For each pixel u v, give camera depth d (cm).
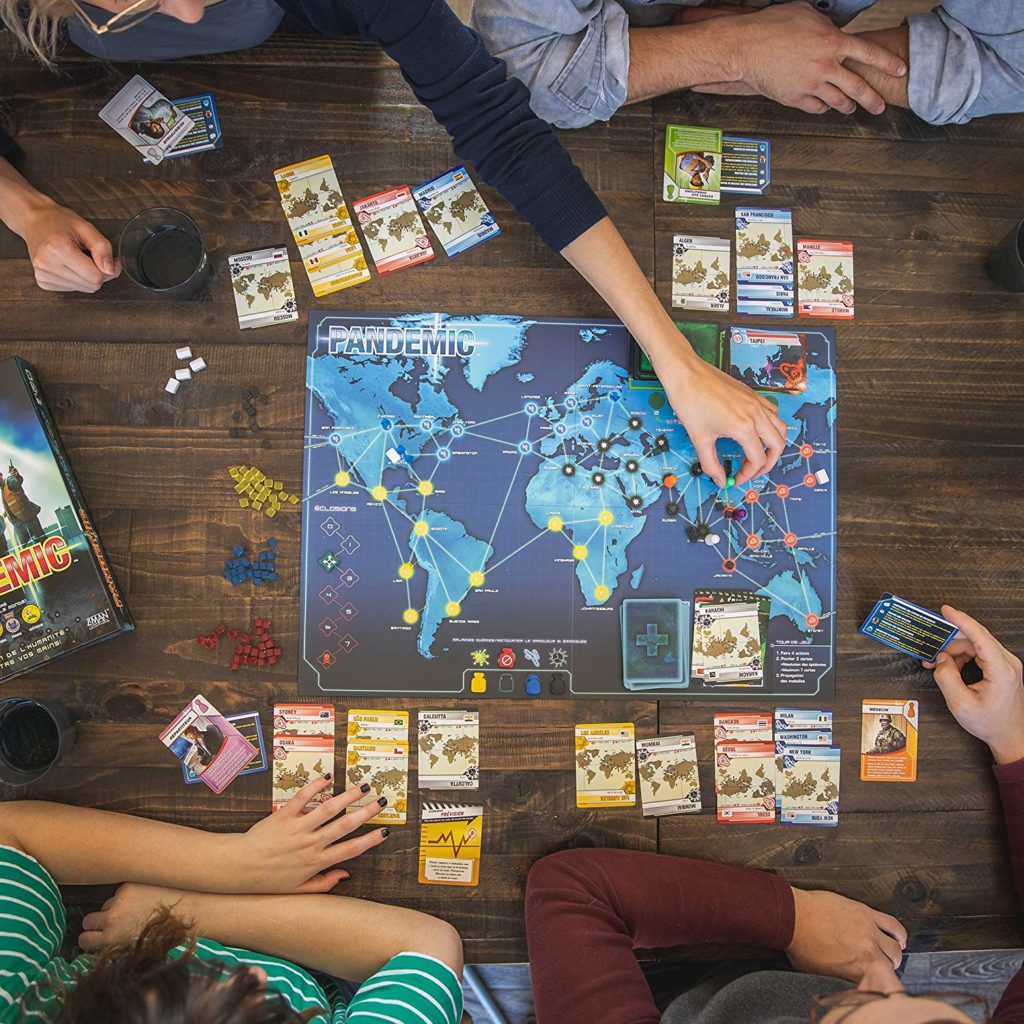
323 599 133
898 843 134
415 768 131
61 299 137
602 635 134
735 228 141
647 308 127
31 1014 106
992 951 171
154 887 126
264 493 135
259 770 131
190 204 138
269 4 131
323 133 139
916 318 142
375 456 136
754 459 127
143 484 135
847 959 124
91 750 130
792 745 134
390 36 112
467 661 133
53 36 118
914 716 136
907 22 138
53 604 129
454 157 140
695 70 136
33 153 138
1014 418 142
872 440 140
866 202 143
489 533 135
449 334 137
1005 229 144
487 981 168
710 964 134
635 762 133
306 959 125
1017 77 133
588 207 124
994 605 139
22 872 120
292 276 138
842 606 137
